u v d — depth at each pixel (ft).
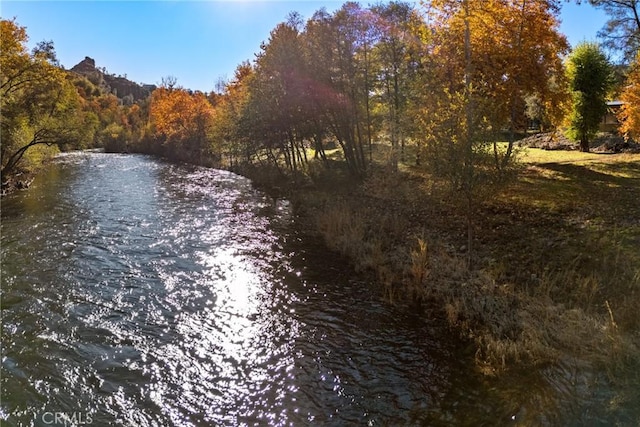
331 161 126.62
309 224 76.79
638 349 28.63
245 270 53.78
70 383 29.81
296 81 97.09
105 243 64.03
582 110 119.34
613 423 23.38
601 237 47.98
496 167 47.55
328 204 86.63
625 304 34.37
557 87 89.71
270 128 110.22
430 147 48.49
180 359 33.32
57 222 76.13
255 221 80.94
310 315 41.14
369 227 67.36
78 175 145.18
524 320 35.63
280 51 97.91
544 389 27.37
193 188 120.57
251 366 32.50
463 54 77.77
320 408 27.61
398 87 105.09
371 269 53.31
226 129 143.33
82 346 34.68
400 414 26.71
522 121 87.97
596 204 59.67
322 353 34.24
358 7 92.48
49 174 146.00
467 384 29.32
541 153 120.06
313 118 106.01
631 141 120.47
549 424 24.04
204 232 72.33
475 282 43.47
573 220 54.65
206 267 54.80
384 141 129.29
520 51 76.89
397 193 84.23
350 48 94.02
